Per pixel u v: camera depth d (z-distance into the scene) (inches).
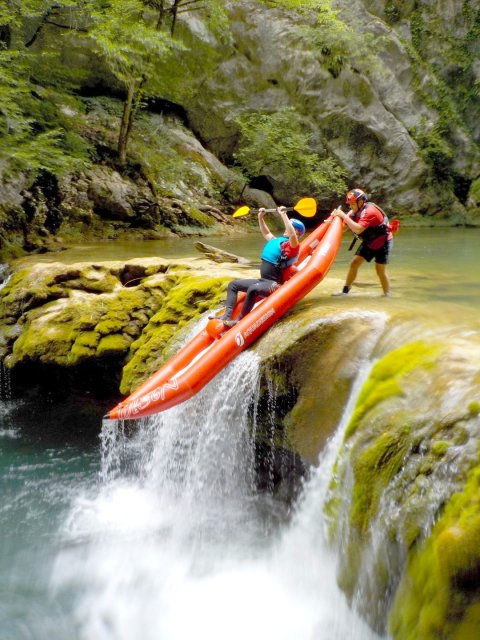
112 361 305.3
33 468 261.9
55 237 526.6
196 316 275.4
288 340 205.8
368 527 150.1
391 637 131.2
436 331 186.7
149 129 688.4
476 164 804.0
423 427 145.0
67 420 308.8
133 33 550.6
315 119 761.6
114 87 692.1
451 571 115.8
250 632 164.9
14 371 325.7
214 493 228.8
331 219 263.7
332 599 164.4
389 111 778.2
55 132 523.2
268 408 213.8
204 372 212.1
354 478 157.2
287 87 753.6
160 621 172.1
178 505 232.8
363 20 784.3
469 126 813.9
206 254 363.3
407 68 785.6
